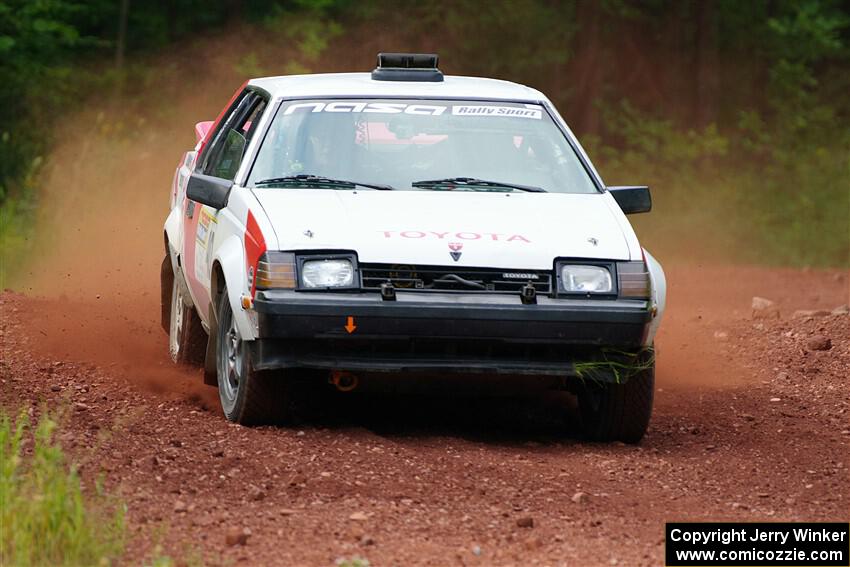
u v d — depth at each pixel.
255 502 21.52
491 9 89.81
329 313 24.42
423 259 24.95
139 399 28.89
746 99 103.25
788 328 40.41
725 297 56.59
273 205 26.30
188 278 31.95
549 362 25.30
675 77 103.62
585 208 27.53
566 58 92.62
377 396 31.00
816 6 102.00
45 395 28.30
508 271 25.16
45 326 37.69
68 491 19.48
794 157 89.38
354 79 31.45
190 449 24.30
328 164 28.28
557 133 29.86
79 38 77.12
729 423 29.64
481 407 30.84
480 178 28.45
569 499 22.73
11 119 72.00
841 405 31.59
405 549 19.53
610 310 25.03
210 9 89.69
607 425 27.03
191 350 33.78
